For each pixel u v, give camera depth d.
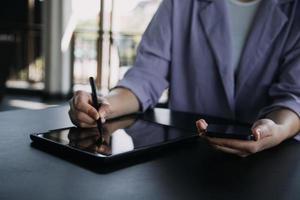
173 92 1.24
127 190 0.54
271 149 0.78
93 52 5.58
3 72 5.04
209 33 1.16
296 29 1.05
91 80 0.91
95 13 5.39
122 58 5.36
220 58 1.14
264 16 1.09
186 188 0.56
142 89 1.12
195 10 1.20
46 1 5.38
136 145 0.72
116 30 5.35
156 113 1.13
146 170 0.63
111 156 0.64
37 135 0.76
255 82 1.11
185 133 0.84
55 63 5.37
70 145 0.70
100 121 0.85
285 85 0.99
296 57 1.02
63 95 5.42
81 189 0.54
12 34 5.96
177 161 0.69
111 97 1.03
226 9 1.15
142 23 5.21
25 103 5.01
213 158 0.71
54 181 0.57
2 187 0.54
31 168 0.62
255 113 1.12
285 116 0.86
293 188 0.58
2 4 6.29
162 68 1.22
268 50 1.09
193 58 1.19
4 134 0.82
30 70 5.98
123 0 5.26
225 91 1.13
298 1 1.05
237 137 0.70
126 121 0.97
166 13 1.24
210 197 0.53
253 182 0.60
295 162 0.70
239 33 1.15
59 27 5.35
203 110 1.20
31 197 0.51
